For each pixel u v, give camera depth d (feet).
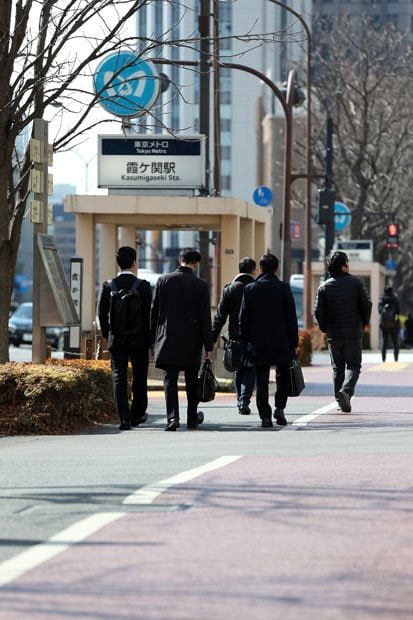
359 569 53.62
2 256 136.77
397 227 397.19
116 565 54.60
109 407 135.03
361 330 137.90
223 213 194.29
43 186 133.28
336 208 402.93
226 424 129.39
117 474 83.35
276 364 125.29
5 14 133.28
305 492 73.41
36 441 112.98
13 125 134.72
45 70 135.13
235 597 48.93
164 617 46.14
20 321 440.45
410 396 172.24
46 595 49.65
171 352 120.57
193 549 57.62
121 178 201.77
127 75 210.18
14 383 120.98
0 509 69.82
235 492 73.56
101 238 206.28
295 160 569.23
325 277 318.86
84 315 200.95
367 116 469.98
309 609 47.14
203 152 200.95
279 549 57.52
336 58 488.85
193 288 120.88
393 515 65.82
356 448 99.86
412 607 47.80
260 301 125.18
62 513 67.87
